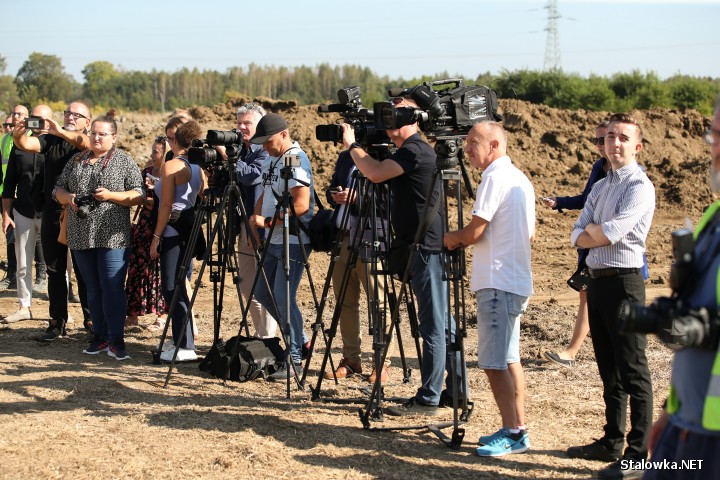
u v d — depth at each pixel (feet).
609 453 17.19
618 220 16.25
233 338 24.44
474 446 18.30
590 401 21.65
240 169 25.20
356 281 24.00
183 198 25.41
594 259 16.79
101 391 22.17
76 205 24.82
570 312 32.60
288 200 21.71
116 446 18.01
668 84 135.54
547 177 64.03
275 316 22.34
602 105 128.16
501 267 16.99
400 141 19.76
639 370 16.43
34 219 30.83
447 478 16.46
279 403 21.57
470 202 56.85
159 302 30.14
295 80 438.40
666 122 72.43
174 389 22.72
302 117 69.92
